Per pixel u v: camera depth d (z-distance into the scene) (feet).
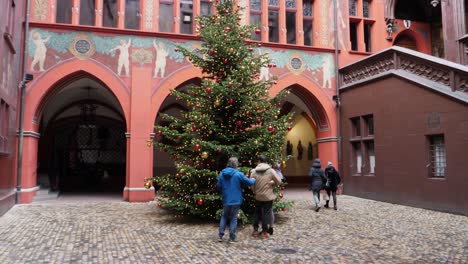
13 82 39.24
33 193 43.91
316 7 54.49
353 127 51.13
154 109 46.26
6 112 35.83
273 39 52.65
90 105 63.98
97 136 69.05
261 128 30.71
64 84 45.88
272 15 52.90
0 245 22.68
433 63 38.37
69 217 33.01
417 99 40.01
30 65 43.24
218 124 31.76
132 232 26.89
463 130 34.65
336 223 30.94
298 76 51.80
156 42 47.14
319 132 55.11
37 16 44.06
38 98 43.11
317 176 37.88
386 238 25.40
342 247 22.89
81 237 25.07
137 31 46.34
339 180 39.01
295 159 75.31
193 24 49.52
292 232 27.35
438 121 37.40
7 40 34.63
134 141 45.27
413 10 62.85
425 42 60.70
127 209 38.09
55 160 66.33
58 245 22.80
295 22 53.98
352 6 56.85
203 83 31.27
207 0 50.62
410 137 40.86
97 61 45.14
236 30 32.68
